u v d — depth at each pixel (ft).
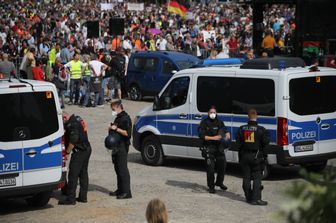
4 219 56.44
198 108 75.82
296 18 126.00
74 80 137.59
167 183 70.13
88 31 156.35
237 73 72.43
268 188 66.69
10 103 56.49
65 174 59.31
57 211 58.95
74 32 204.33
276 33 188.44
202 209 58.39
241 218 55.21
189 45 168.14
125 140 62.49
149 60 142.61
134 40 177.27
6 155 55.88
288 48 143.02
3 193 55.77
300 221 14.21
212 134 64.34
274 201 61.26
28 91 57.26
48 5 286.05
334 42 121.70
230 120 72.84
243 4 149.69
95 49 165.27
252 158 59.11
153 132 80.18
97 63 134.41
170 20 238.68
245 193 60.34
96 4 290.15
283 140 68.08
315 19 123.75
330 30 122.01
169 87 79.15
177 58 139.23
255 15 142.61
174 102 78.54
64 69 132.98
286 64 72.95
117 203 61.26
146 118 81.30
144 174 75.46
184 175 74.74
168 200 62.08
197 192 65.62
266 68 70.90
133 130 82.89
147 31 197.88
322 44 123.03
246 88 71.51
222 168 65.05
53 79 131.13
